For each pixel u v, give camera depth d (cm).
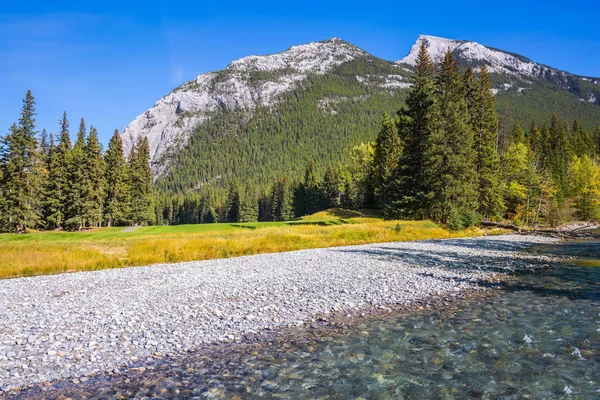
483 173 4562
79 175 5694
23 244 2239
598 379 602
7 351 750
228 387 601
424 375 630
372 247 2642
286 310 1059
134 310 1055
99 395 581
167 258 2247
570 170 7369
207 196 14800
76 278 1594
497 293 1242
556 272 1628
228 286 1358
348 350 753
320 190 10706
